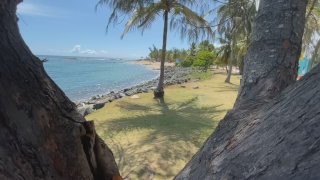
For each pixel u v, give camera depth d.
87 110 12.02
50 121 1.71
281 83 1.63
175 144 7.06
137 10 13.00
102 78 37.91
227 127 1.51
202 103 13.09
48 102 1.71
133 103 13.26
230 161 1.26
